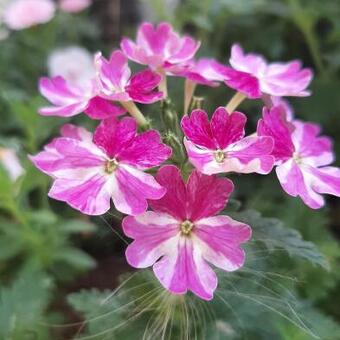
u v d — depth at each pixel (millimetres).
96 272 126
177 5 174
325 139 78
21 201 121
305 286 104
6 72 169
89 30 193
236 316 79
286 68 81
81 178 66
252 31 168
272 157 64
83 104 76
